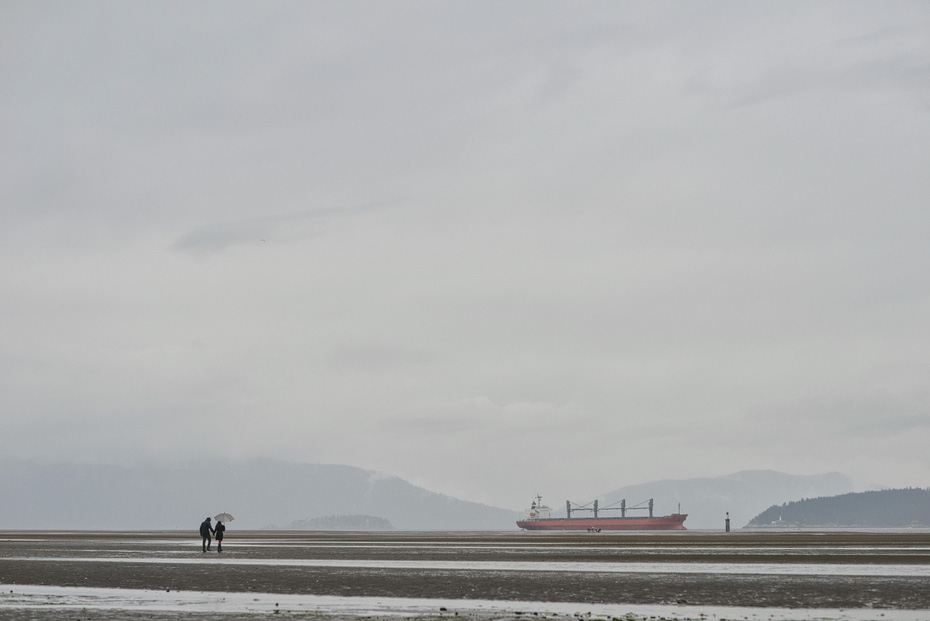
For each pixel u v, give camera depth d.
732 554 76.81
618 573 50.94
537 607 33.50
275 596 37.38
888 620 29.89
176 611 31.61
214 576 47.88
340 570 53.41
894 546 100.12
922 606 33.91
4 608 32.19
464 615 30.86
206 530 76.06
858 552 80.81
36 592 38.62
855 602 35.31
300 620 29.20
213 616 30.20
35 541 126.62
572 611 32.22
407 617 30.20
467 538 163.25
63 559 65.62
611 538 155.38
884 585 42.38
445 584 43.22
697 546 101.38
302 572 51.31
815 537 163.38
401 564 60.53
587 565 59.41
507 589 40.66
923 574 49.72
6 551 82.31
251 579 45.91
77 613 30.81
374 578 46.91
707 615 31.17
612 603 34.94
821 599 36.41
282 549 90.94
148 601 35.03
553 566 58.25
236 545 106.50
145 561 63.00
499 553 80.62
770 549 89.75
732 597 37.16
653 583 43.75
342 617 30.09
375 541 135.00
